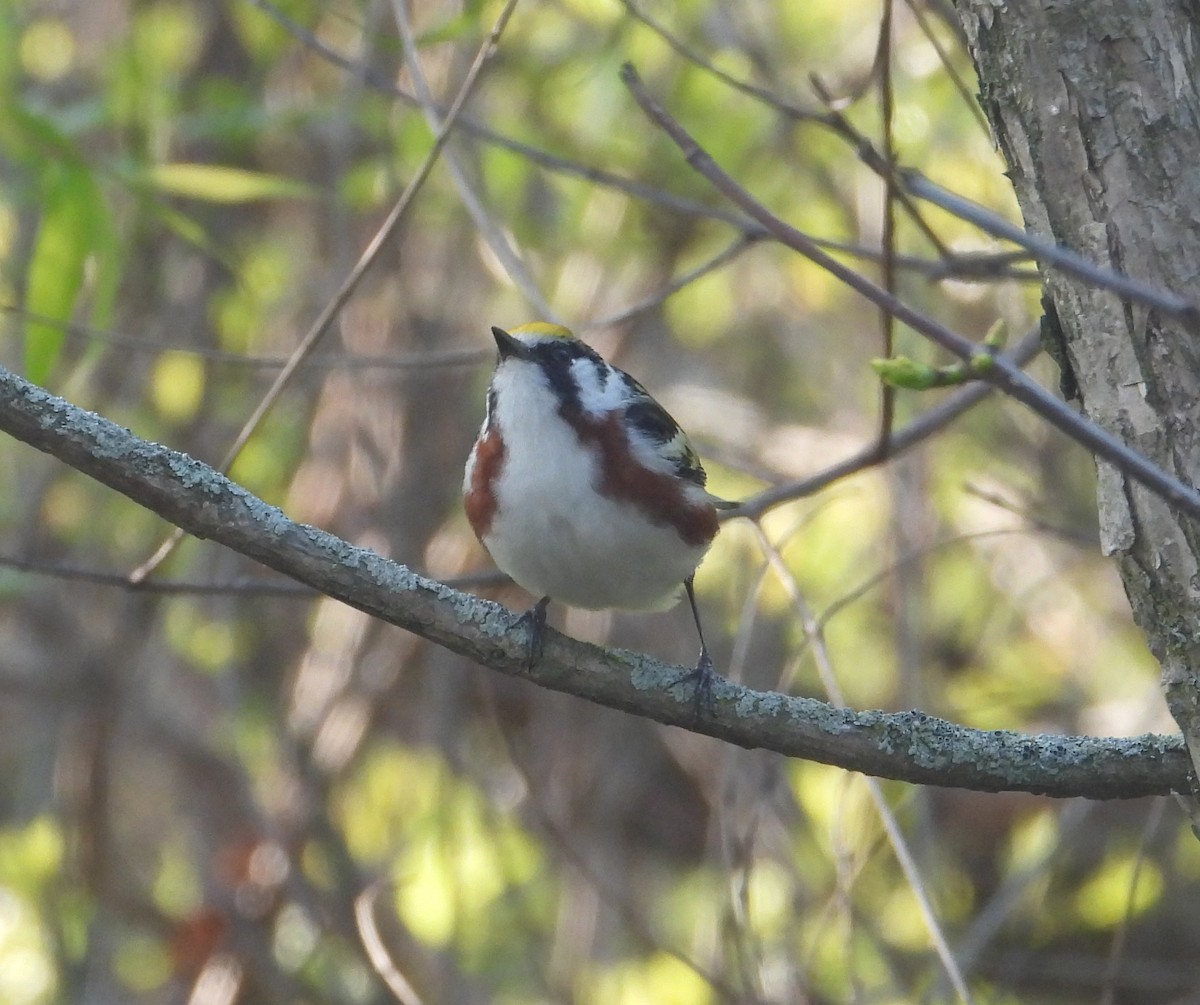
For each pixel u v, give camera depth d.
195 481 6.22
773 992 11.80
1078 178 5.16
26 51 13.62
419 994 12.60
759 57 11.90
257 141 12.73
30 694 13.38
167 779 14.12
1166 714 12.92
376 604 6.45
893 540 12.12
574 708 13.34
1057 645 13.90
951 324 12.94
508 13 8.09
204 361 12.98
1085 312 5.22
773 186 12.74
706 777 12.75
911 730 6.43
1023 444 13.62
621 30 11.26
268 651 13.33
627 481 7.58
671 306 14.37
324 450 12.72
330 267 12.91
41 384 9.04
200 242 10.12
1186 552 5.13
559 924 13.27
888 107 6.60
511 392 7.71
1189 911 12.73
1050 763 6.33
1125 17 5.09
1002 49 5.30
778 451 14.05
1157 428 5.09
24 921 13.91
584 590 7.88
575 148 12.51
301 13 11.78
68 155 9.25
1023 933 12.80
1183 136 5.05
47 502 13.70
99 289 9.33
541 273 13.73
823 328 14.66
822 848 12.41
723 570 14.28
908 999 11.12
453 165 8.84
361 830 13.34
